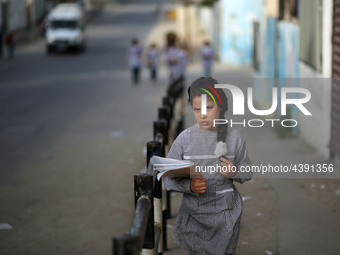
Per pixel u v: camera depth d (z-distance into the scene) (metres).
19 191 8.20
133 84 23.58
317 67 9.56
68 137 12.57
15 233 6.39
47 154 10.81
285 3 13.70
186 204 3.64
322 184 7.36
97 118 15.23
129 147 11.33
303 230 5.78
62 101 18.62
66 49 39.72
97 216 6.96
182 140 3.57
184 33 41.34
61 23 40.41
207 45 23.97
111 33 55.09
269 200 6.80
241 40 29.73
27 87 22.56
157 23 64.38
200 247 3.64
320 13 9.48
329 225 5.90
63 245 5.99
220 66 29.36
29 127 13.98
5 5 46.84
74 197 7.83
